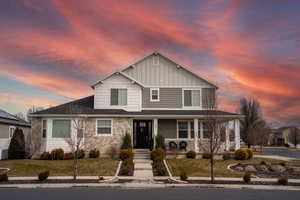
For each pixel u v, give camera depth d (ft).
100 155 70.54
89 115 70.69
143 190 38.04
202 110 77.36
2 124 76.54
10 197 33.19
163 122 80.48
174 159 65.05
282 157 79.56
